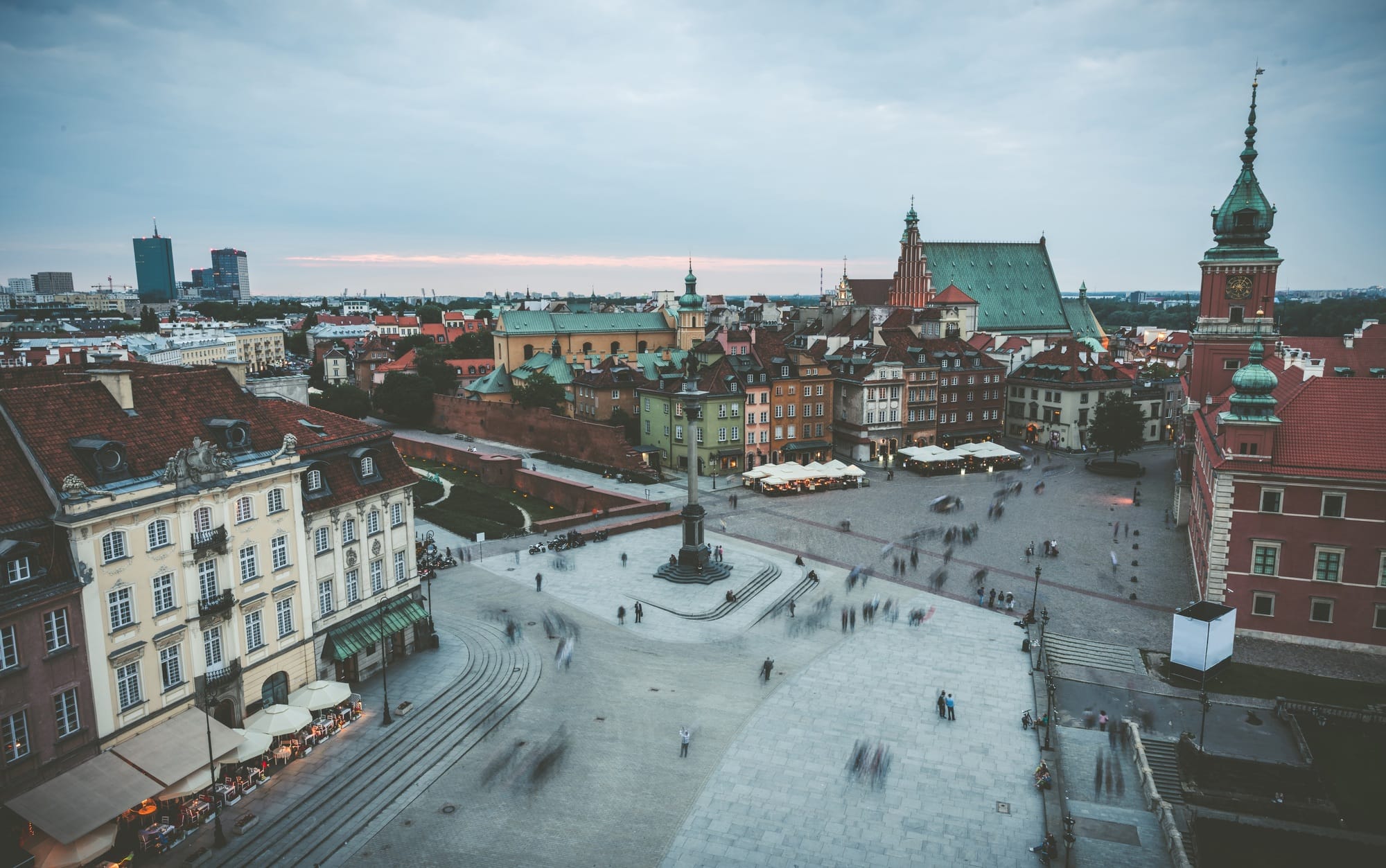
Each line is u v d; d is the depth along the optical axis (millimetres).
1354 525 60156
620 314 193125
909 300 186750
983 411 148625
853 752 48875
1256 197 96062
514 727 51625
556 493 108000
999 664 60312
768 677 58031
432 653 61625
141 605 42781
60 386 44344
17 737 37719
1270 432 61906
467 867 38969
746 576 78500
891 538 91812
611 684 57188
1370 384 63719
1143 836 41188
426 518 100062
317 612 54219
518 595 73812
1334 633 61906
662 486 115625
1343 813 43188
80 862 36094
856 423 135125
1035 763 47875
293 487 51812
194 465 45125
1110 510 104250
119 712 41844
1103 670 59719
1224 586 64562
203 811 41969
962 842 40906
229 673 47250
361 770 46469
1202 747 49000
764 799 44281
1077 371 147750
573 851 40094
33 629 37938
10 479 39500
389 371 189000
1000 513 102312
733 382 124375
